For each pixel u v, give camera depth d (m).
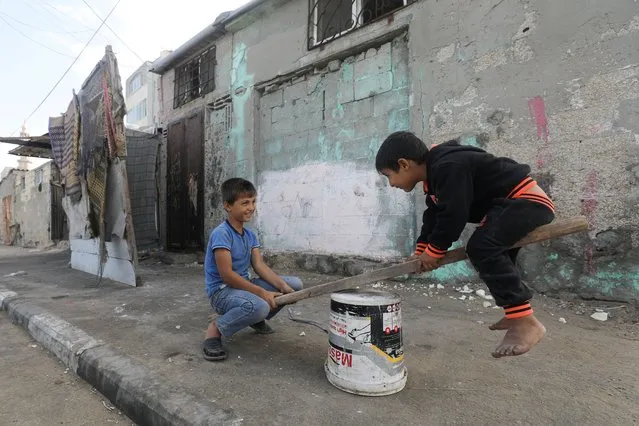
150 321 3.12
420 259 1.78
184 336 2.71
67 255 10.23
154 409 1.73
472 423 1.54
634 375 1.97
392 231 4.56
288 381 1.95
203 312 3.43
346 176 5.06
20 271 6.55
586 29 3.23
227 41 6.91
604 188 3.15
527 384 1.89
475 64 3.87
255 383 1.92
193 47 7.55
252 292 2.27
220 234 2.34
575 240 3.29
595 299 3.19
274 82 6.02
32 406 2.00
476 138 3.86
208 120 7.33
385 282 4.44
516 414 1.61
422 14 4.27
